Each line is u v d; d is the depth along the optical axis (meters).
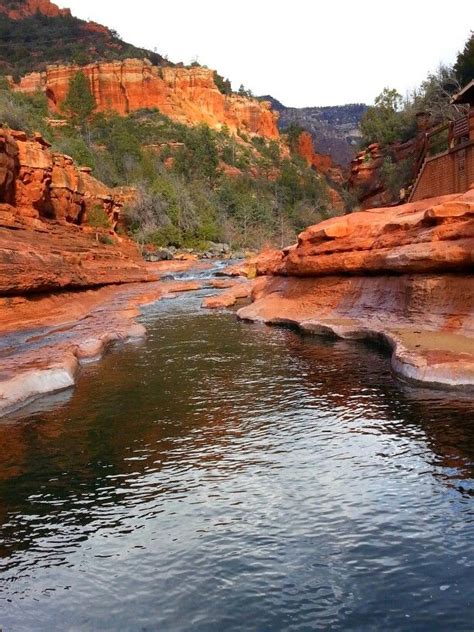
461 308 13.49
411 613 4.44
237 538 5.71
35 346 15.21
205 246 74.81
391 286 16.67
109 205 58.03
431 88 45.75
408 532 5.64
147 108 142.12
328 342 16.33
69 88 124.44
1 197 31.31
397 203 36.66
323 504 6.35
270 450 8.08
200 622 4.49
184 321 22.56
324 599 4.68
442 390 10.38
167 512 6.34
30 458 8.09
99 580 5.12
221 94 168.25
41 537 5.90
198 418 9.70
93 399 11.09
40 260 22.94
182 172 102.62
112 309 25.30
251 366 13.63
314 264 20.25
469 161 21.69
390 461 7.43
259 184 120.75
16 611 4.72
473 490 6.44
